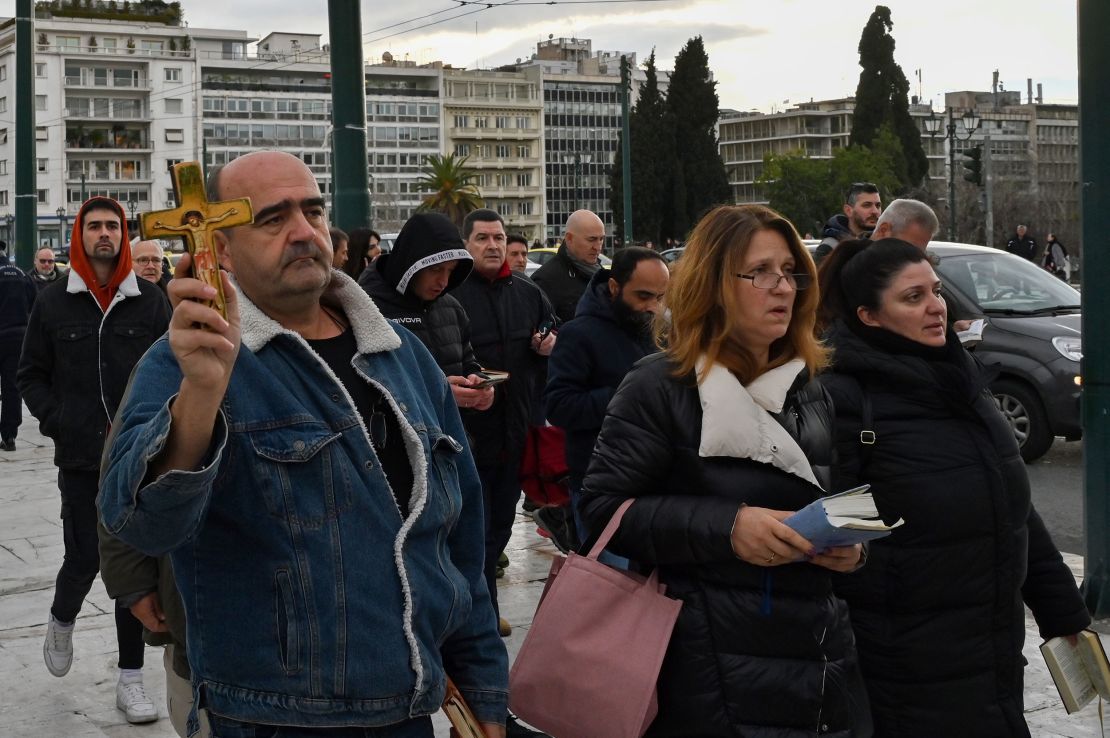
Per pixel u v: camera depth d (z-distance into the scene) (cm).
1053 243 3403
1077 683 341
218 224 199
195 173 199
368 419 244
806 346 295
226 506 225
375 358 250
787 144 17688
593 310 530
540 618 285
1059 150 17112
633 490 287
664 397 286
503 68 15575
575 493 534
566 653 280
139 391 221
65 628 527
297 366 237
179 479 200
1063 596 344
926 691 320
